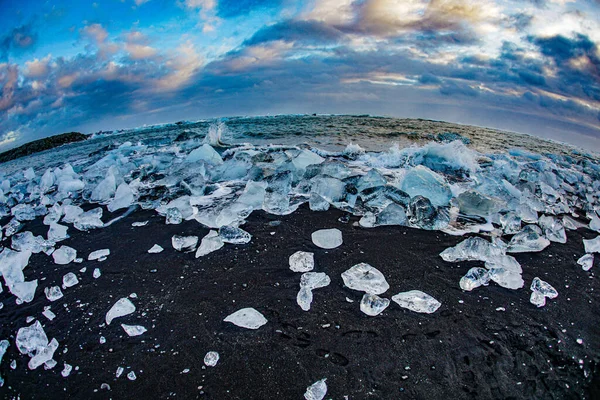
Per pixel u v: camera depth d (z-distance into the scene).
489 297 2.32
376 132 8.73
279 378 1.76
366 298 2.25
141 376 1.81
